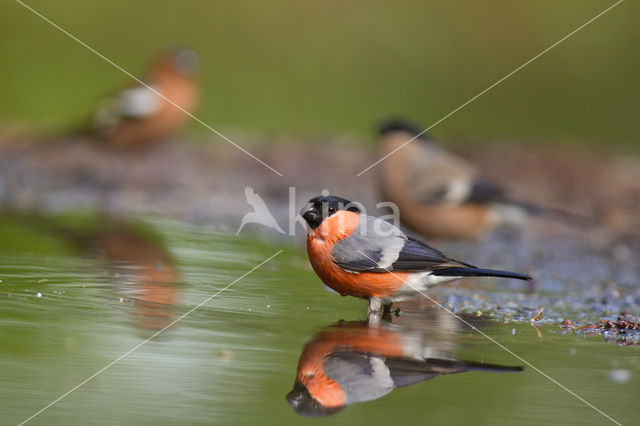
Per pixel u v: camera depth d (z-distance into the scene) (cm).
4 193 1548
